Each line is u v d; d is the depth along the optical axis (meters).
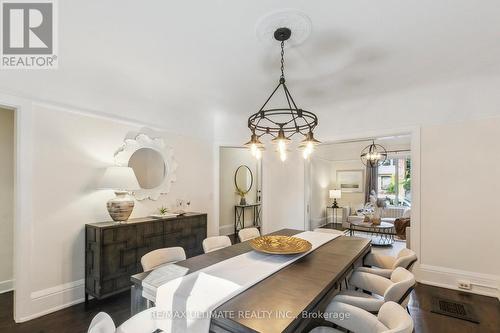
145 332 1.47
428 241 3.33
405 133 3.54
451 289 3.15
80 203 2.83
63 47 2.20
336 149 8.45
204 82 3.01
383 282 2.00
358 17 1.81
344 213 7.59
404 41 2.13
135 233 2.89
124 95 3.17
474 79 2.93
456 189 3.19
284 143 2.16
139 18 1.81
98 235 2.63
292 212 4.59
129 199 2.97
